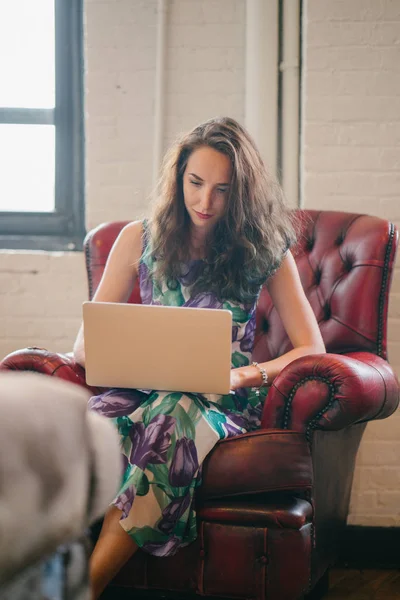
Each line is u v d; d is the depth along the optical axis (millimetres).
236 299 2150
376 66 2898
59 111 3232
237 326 2152
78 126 3232
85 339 1827
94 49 3098
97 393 2068
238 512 1766
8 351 3061
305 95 2916
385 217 2898
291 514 1742
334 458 2078
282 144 2988
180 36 3084
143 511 1733
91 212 3090
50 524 320
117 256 2279
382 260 2402
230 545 1771
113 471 361
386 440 2867
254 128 2984
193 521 1780
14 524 305
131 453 1799
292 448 1809
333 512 2121
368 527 2842
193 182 2119
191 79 3088
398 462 2863
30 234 3230
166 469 1758
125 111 3094
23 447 313
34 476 314
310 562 1790
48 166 3262
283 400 1859
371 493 2863
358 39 2900
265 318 2559
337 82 2908
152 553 1755
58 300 3051
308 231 2578
